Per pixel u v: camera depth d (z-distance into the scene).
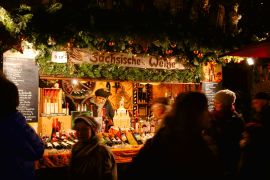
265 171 3.66
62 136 5.89
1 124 2.57
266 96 4.23
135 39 5.93
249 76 8.47
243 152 3.83
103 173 4.29
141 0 6.04
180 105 2.50
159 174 2.43
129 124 6.84
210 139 3.75
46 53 5.45
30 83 5.25
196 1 6.61
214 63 7.22
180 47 6.42
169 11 6.31
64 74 5.86
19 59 5.14
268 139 3.70
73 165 4.38
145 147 2.56
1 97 2.60
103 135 6.21
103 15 5.68
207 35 6.71
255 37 7.35
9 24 4.71
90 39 5.62
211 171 2.42
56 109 6.10
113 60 6.12
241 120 4.25
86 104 7.37
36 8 5.27
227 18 7.10
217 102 4.26
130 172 2.53
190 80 7.16
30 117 5.25
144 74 6.62
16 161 2.58
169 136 2.46
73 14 5.40
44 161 5.25
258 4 7.71
